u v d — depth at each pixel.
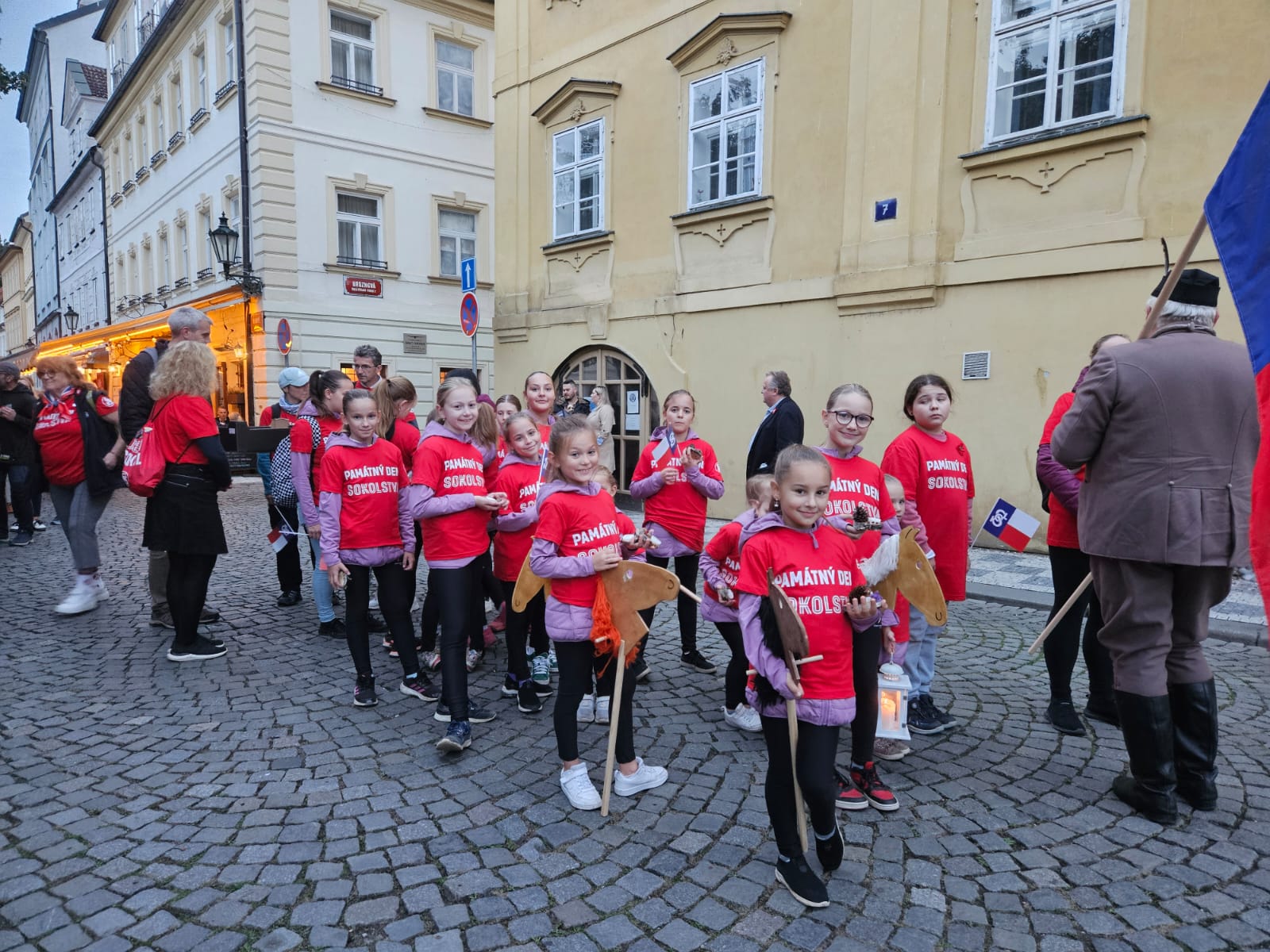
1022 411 7.23
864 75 8.05
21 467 8.71
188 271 19.58
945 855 2.61
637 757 3.32
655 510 4.47
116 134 24.31
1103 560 2.92
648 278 10.33
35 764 3.26
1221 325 6.30
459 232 18.48
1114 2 6.56
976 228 7.44
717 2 9.31
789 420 5.54
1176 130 6.35
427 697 4.07
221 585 6.70
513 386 12.35
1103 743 3.49
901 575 2.79
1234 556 2.70
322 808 2.92
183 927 2.24
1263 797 2.98
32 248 42.72
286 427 5.86
